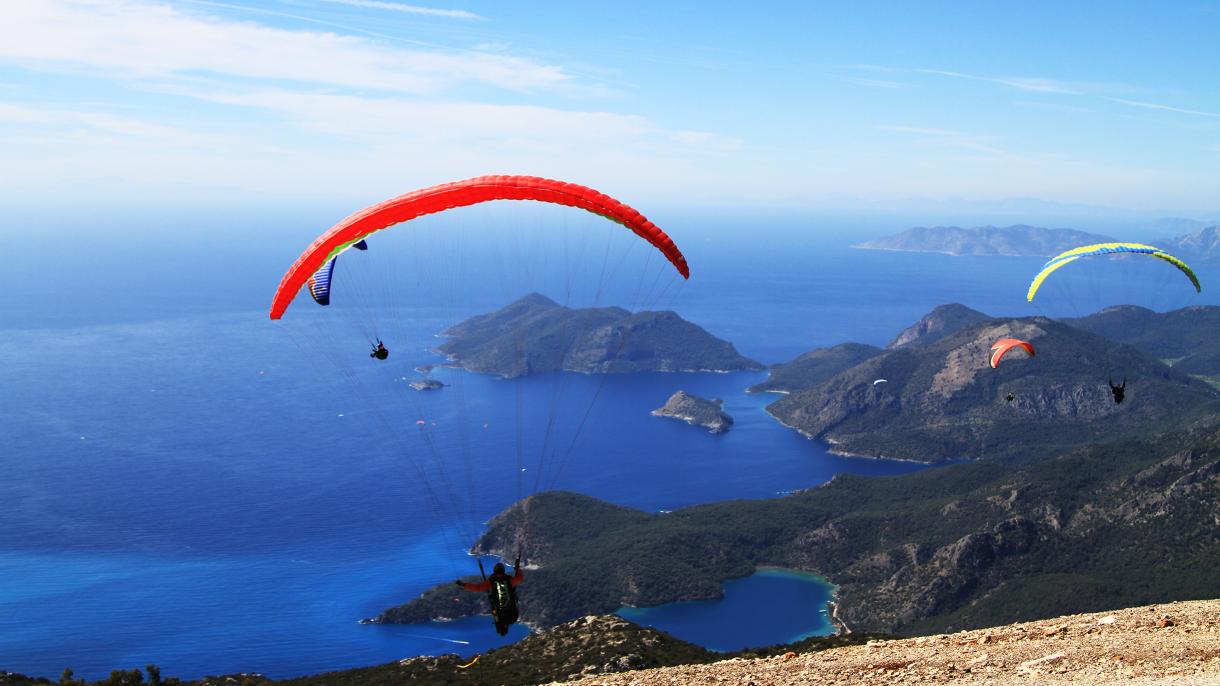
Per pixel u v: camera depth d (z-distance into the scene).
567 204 20.62
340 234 20.66
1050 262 36.06
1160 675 15.20
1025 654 18.38
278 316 21.22
